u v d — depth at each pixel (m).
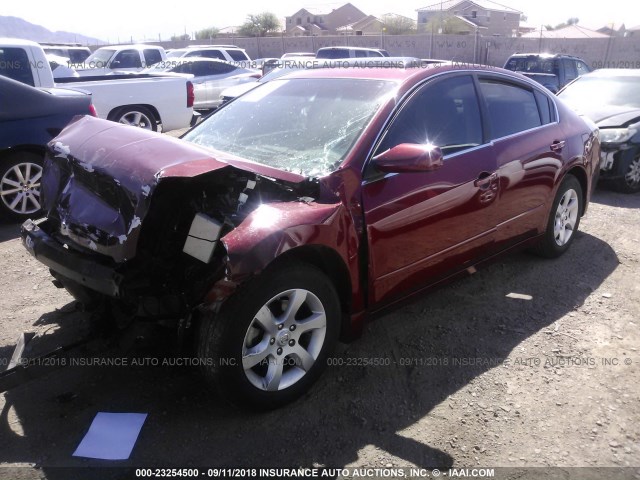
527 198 4.21
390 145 3.25
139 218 2.61
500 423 2.83
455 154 3.58
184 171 2.60
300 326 2.85
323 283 2.88
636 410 2.93
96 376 3.13
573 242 5.40
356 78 3.71
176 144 2.99
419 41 30.42
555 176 4.47
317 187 2.86
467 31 49.97
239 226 2.57
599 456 2.61
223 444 2.65
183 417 2.82
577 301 4.16
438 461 2.57
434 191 3.37
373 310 3.24
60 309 3.87
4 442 2.62
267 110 3.80
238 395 2.69
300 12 76.12
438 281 3.62
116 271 2.68
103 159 2.91
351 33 64.12
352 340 3.21
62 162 3.21
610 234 5.68
